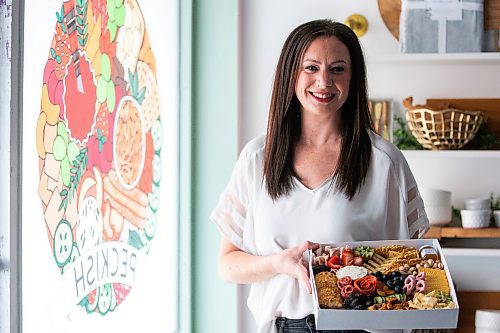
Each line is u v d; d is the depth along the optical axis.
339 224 2.03
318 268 1.94
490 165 3.39
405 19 3.23
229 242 2.22
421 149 3.30
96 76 2.43
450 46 3.21
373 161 2.06
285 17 3.48
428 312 1.82
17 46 1.92
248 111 3.51
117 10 2.62
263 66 3.50
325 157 2.08
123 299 2.71
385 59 3.22
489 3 3.28
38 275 2.05
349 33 2.07
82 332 2.35
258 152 2.13
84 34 2.33
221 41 3.42
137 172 2.85
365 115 2.09
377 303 1.86
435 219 3.22
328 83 2.00
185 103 3.40
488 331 3.23
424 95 3.41
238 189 2.15
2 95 1.90
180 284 3.42
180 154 3.41
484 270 3.39
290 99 2.07
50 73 2.11
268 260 2.02
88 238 2.38
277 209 2.07
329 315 1.83
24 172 1.97
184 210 3.41
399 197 2.09
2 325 1.91
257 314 2.17
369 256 1.98
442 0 3.21
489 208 3.24
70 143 2.24
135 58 2.81
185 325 3.41
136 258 2.84
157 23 3.08
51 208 2.12
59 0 2.16
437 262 1.96
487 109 3.38
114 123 2.59
